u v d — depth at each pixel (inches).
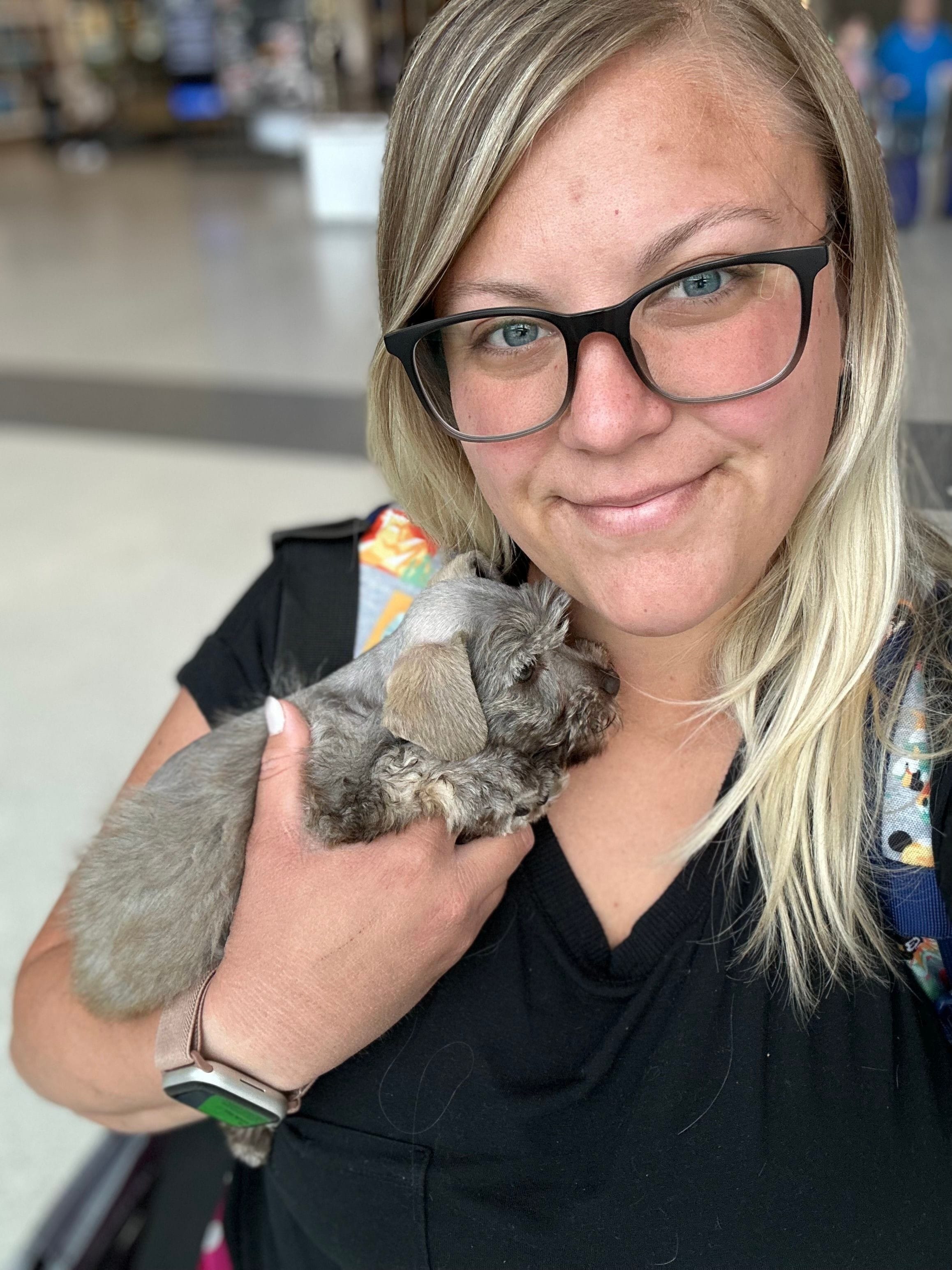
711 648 15.3
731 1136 13.4
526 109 11.2
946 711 13.8
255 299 106.3
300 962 14.0
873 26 107.4
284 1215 16.7
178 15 216.7
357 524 19.7
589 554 13.2
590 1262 13.6
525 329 12.5
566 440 12.4
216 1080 14.1
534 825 15.9
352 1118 14.9
